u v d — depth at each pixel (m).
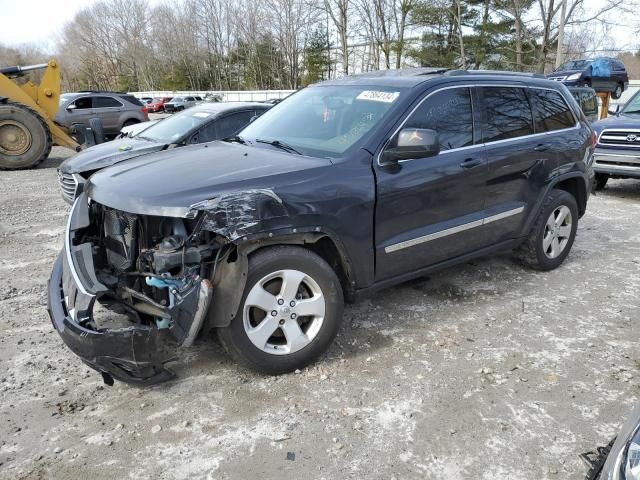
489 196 4.45
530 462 2.73
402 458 2.74
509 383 3.41
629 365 3.64
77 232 3.57
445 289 4.89
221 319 3.10
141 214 3.03
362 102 4.11
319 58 48.38
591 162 5.54
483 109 4.44
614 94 23.78
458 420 3.04
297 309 3.36
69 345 2.91
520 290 4.90
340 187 3.44
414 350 3.79
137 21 76.62
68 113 17.02
